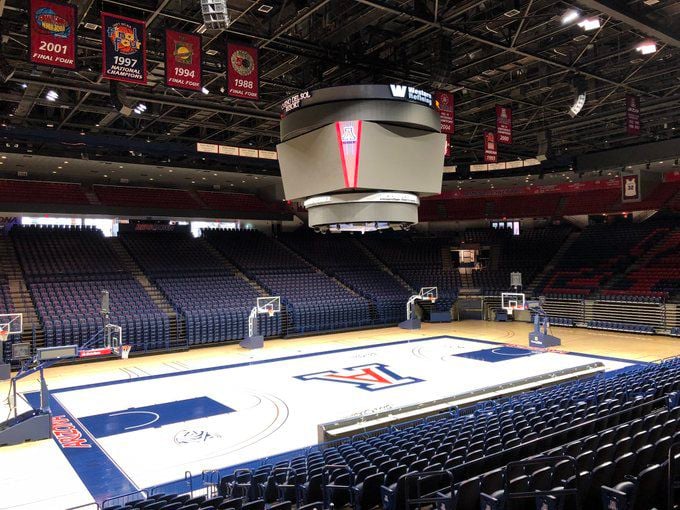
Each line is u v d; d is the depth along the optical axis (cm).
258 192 3825
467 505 641
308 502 782
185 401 1639
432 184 1555
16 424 1283
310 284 3275
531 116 2416
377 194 1483
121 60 1172
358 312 3183
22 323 2233
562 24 1493
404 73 1822
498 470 675
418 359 2231
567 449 754
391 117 1424
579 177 3466
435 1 1345
